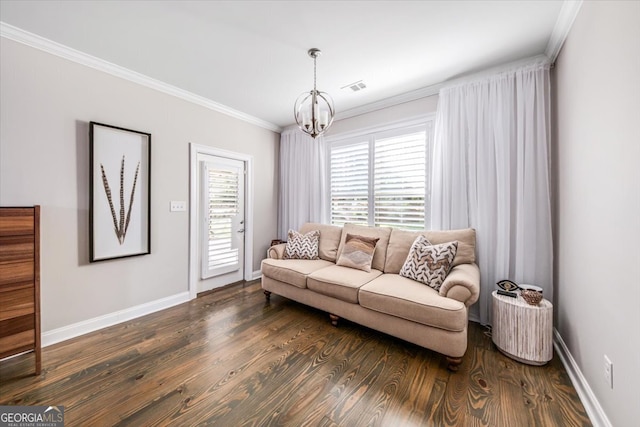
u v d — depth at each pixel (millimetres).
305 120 2170
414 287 2164
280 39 2068
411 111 3096
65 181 2199
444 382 1690
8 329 1640
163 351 2039
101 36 2027
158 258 2857
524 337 1850
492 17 1812
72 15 1785
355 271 2709
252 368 1833
